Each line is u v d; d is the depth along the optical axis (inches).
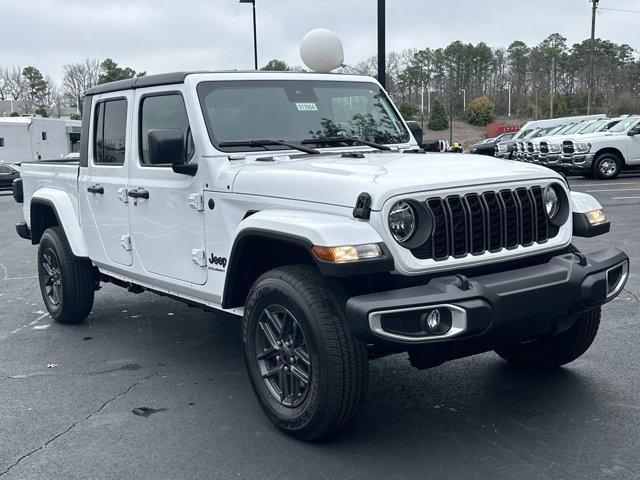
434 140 226.2
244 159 176.7
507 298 138.8
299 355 150.5
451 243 144.3
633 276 305.3
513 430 157.3
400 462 144.3
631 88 2812.5
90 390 193.2
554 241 160.1
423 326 134.6
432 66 3550.7
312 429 148.8
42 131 1525.6
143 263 205.5
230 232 169.8
